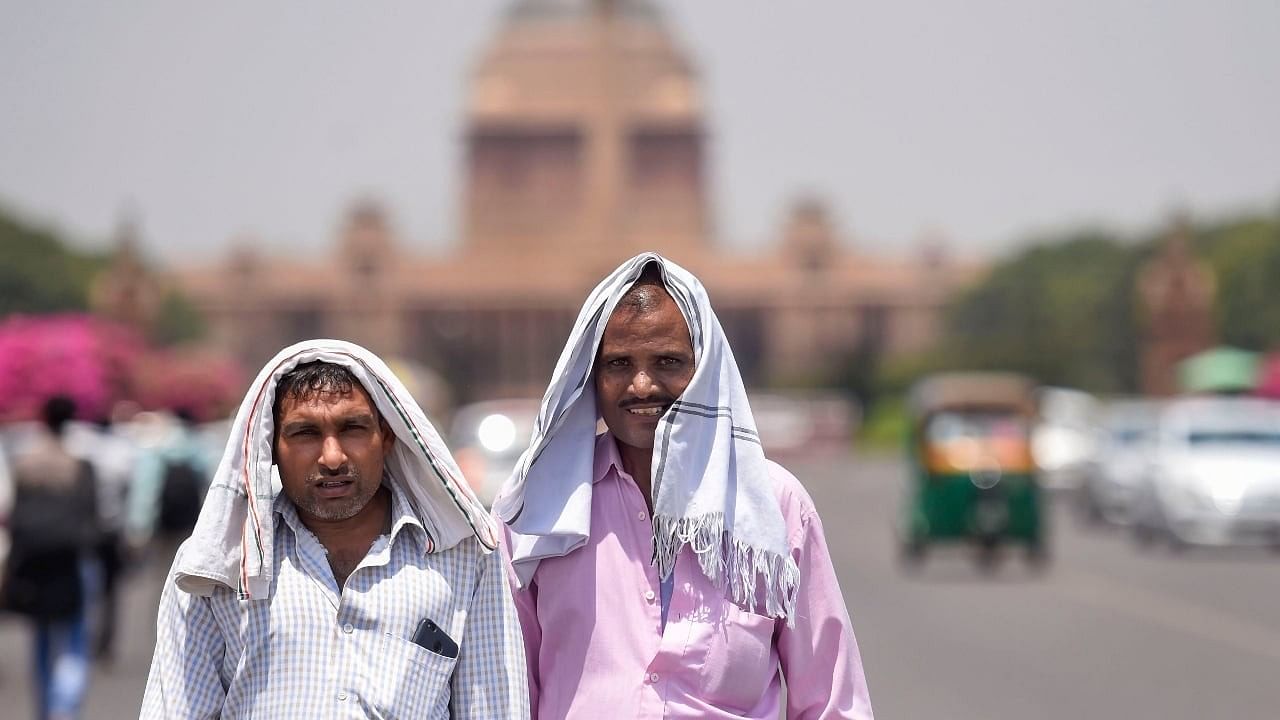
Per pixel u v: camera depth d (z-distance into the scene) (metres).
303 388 9.84
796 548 10.45
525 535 10.38
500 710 9.89
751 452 10.34
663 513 10.15
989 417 54.50
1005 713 26.50
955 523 53.12
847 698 10.53
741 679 10.22
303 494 9.83
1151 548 63.66
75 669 25.55
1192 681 29.98
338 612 9.69
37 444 26.05
